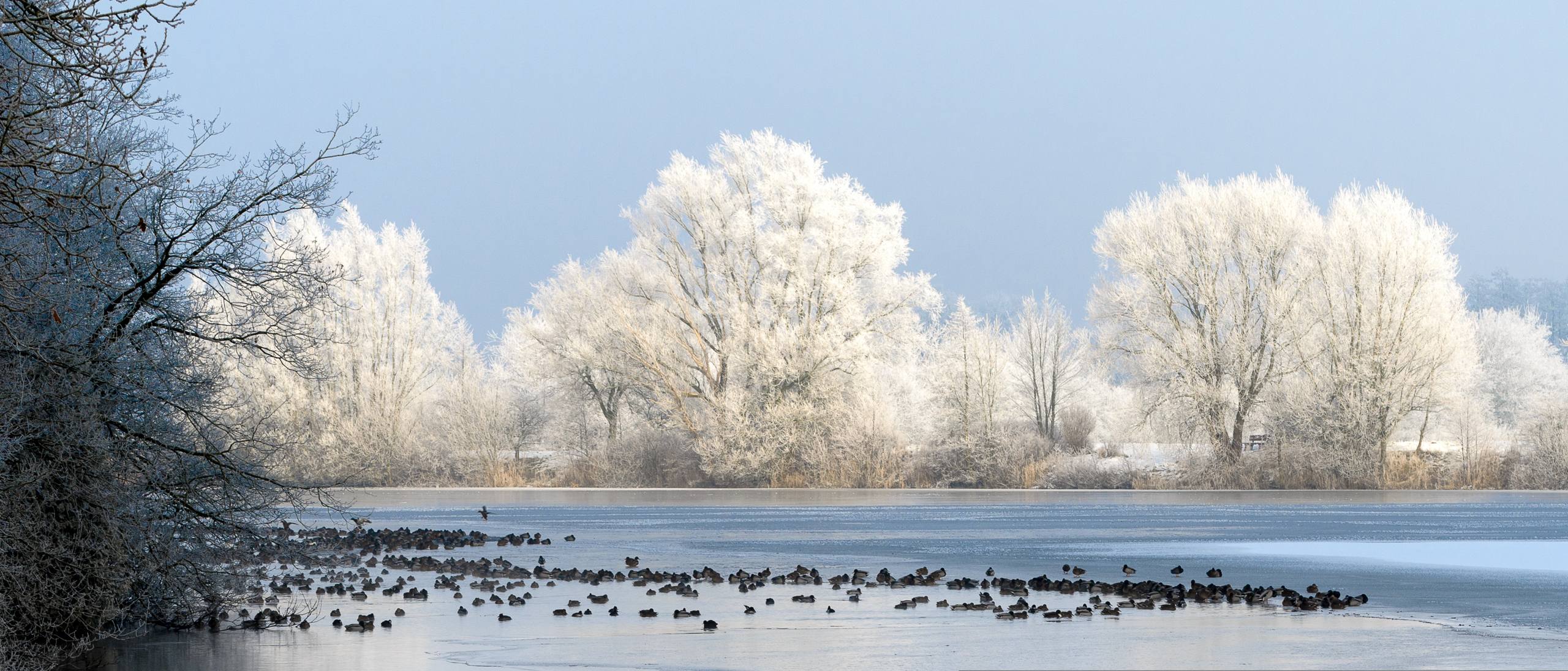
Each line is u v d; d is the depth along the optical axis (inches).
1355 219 2298.2
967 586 733.9
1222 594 675.4
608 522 1397.6
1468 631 547.2
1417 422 2341.3
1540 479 2188.7
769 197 2407.7
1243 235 2332.7
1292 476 2230.6
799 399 2348.7
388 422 2469.2
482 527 1317.7
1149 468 2336.4
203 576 534.6
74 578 471.2
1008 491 2202.3
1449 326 2251.5
